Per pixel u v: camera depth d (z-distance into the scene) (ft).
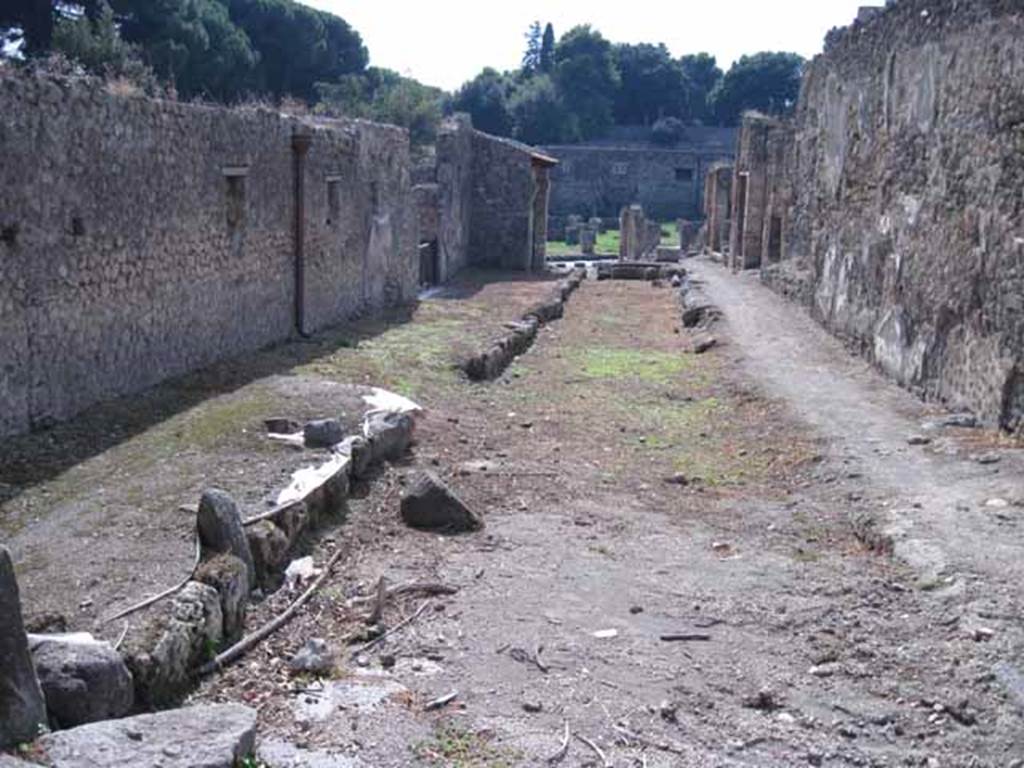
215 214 40.40
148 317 35.68
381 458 32.07
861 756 16.96
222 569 20.51
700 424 41.91
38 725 14.58
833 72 62.69
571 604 22.80
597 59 262.88
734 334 61.82
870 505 29.53
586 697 18.57
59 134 29.96
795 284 74.54
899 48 48.65
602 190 220.84
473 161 100.68
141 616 18.47
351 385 39.19
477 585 23.72
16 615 14.51
